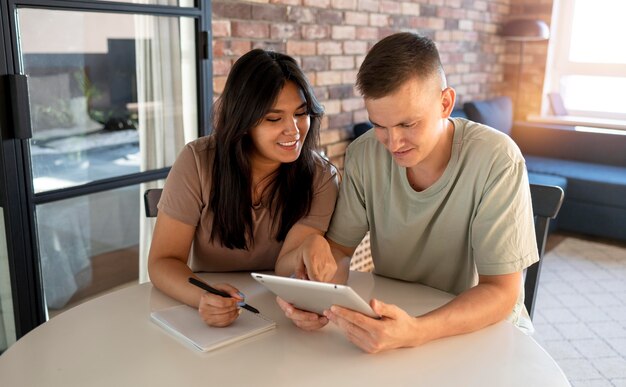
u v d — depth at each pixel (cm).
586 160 435
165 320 119
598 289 314
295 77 133
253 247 148
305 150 144
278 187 144
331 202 148
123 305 129
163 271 134
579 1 490
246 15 262
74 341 112
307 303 110
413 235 140
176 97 234
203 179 141
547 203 154
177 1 226
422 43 115
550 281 324
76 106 199
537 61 499
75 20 193
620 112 490
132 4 208
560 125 473
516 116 515
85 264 210
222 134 136
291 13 286
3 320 195
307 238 136
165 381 98
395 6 362
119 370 102
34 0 178
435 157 132
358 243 153
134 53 215
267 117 131
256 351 109
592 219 387
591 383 227
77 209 204
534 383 99
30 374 100
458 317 114
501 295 122
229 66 259
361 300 98
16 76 173
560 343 256
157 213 158
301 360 106
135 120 220
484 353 109
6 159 176
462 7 435
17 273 185
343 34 324
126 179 219
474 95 476
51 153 194
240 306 121
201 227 145
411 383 99
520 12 499
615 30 480
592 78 499
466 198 132
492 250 127
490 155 129
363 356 107
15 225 181
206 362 105
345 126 339
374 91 112
